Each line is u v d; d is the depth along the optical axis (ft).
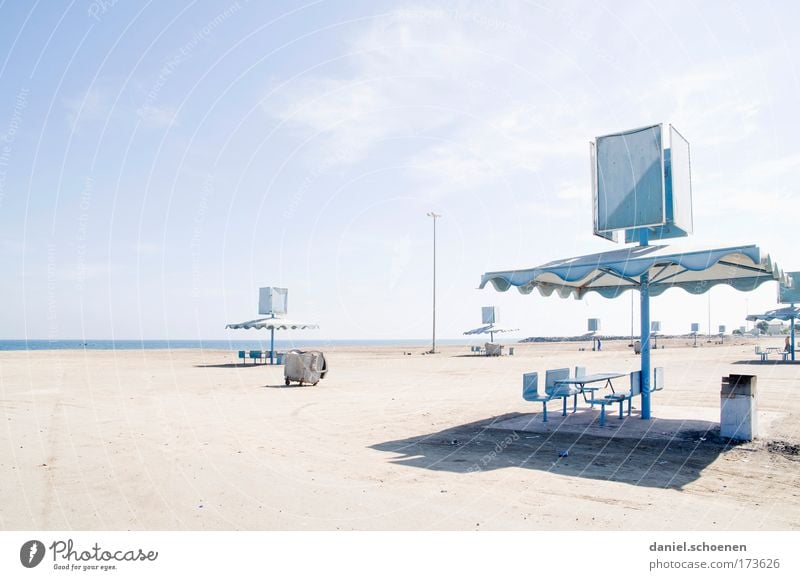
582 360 99.40
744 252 22.59
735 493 17.61
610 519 15.11
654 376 33.99
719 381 55.21
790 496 17.26
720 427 27.37
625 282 39.34
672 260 24.11
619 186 32.17
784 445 24.25
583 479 19.38
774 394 42.01
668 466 21.25
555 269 27.37
